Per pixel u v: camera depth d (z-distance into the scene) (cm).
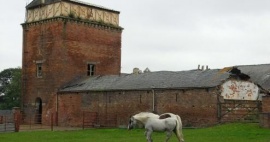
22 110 5253
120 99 4306
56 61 4925
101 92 4472
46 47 5050
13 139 3019
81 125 4609
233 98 3759
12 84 9294
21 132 3697
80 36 5078
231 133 2959
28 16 5300
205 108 3697
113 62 5388
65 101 4803
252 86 3922
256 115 3712
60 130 3950
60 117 4828
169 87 3931
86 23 5128
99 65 5241
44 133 3538
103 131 3672
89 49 5150
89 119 4534
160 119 2227
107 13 5384
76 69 5022
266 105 3400
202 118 3712
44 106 5012
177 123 2239
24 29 5312
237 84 3806
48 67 5009
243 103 3734
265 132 2909
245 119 3697
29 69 5234
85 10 5162
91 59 5162
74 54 5016
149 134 2212
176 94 3888
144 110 4091
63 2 4981
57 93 4888
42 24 5116
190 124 3778
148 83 4197
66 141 2778
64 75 4919
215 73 3897
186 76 4078
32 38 5222
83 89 4634
